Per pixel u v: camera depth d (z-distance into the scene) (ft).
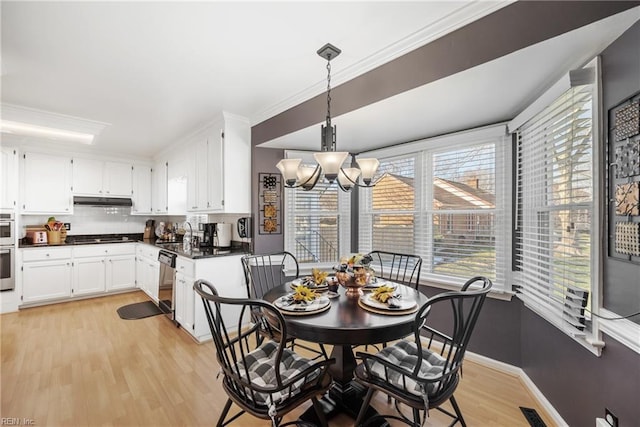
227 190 10.28
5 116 9.32
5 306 12.28
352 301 6.16
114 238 16.69
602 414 4.69
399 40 5.97
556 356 6.00
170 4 4.89
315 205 11.49
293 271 11.10
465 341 4.75
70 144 14.03
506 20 4.82
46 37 5.77
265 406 4.50
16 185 12.57
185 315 10.23
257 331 7.23
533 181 6.93
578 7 4.21
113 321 11.44
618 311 4.38
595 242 4.81
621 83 4.32
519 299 7.57
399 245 10.32
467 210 8.64
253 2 4.86
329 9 5.04
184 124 11.26
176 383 7.27
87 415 6.11
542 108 6.05
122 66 6.93
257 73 7.30
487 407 6.43
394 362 5.31
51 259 13.38
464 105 6.95
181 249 11.61
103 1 4.80
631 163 4.13
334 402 6.51
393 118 7.77
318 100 8.16
